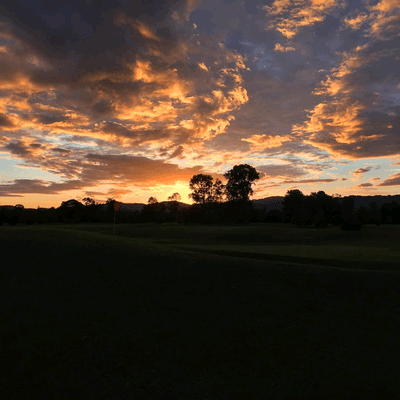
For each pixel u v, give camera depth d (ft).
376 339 33.12
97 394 24.88
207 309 37.81
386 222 301.02
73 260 51.52
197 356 29.68
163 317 35.78
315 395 25.50
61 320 34.32
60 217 402.72
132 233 184.75
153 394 25.08
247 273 48.44
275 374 27.78
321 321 36.19
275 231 178.70
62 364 27.94
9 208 338.13
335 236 153.89
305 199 258.37
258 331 33.78
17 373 26.68
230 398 24.93
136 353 29.71
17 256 51.93
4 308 36.06
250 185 317.01
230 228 205.98
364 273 49.67
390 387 26.45
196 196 358.23
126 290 41.81
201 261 53.62
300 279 46.75
